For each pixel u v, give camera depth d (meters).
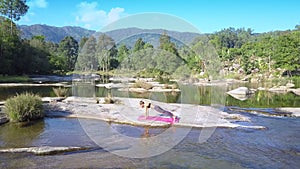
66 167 5.19
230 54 46.09
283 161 5.86
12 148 6.18
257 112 11.72
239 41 75.38
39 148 6.15
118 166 5.22
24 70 37.41
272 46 41.94
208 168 5.30
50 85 23.97
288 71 37.34
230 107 12.99
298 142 7.27
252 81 33.84
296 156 6.18
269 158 6.01
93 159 5.56
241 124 9.15
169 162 5.46
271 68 38.97
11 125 8.68
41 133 7.67
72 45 64.00
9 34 36.22
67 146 6.31
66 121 9.16
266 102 15.78
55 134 7.50
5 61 32.50
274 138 7.61
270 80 33.16
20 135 7.47
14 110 9.09
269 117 10.70
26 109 9.27
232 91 20.84
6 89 20.00
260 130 8.45
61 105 11.34
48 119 9.48
